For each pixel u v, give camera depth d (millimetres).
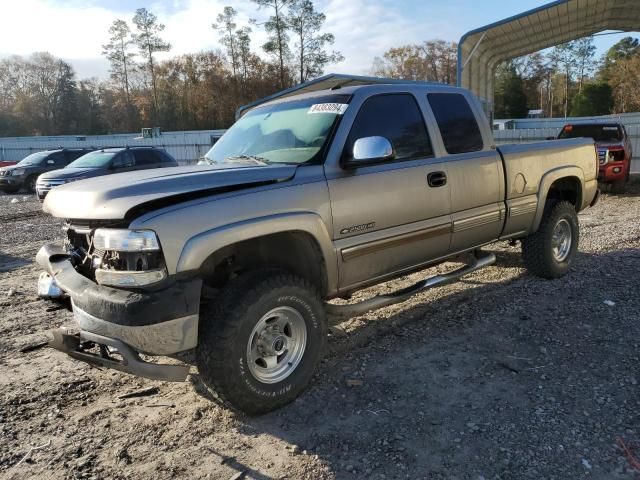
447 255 4746
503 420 3221
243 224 3188
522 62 78812
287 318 3488
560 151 5801
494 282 5988
